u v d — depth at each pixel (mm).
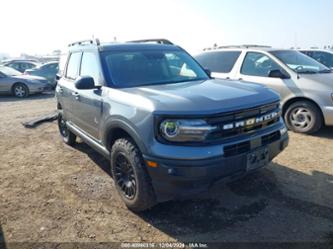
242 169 3018
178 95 3180
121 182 3617
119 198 3850
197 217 3359
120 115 3361
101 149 4133
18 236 3154
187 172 2799
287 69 6180
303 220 3213
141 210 3438
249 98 3197
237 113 2990
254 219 3268
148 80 4039
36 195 4004
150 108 2990
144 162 3139
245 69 6738
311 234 2984
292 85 6020
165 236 3076
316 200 3588
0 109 10438
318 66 6668
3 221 3430
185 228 3186
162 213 3465
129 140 3410
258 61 6609
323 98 5695
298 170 4406
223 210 3459
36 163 5141
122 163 3547
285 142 3518
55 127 7547
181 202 3645
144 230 3186
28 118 8641
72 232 3193
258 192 3812
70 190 4109
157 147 2920
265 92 3498
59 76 5941
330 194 3715
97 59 4195
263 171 4371
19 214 3561
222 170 2863
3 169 4918
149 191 3225
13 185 4320
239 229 3115
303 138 5824
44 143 6238
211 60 7422
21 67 18984
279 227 3113
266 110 3307
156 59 4395
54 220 3418
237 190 3871
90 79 3846
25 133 7043
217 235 3047
